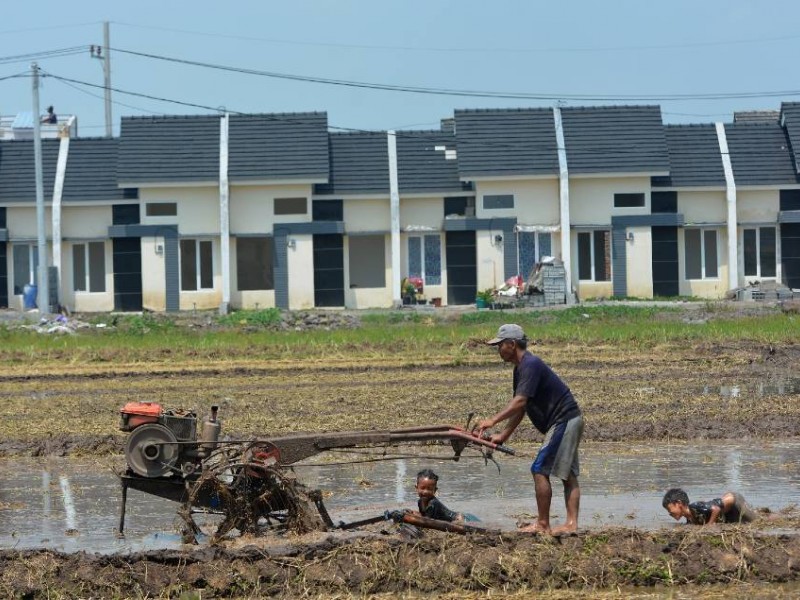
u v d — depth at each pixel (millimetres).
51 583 24266
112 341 75375
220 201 99000
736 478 33969
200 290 100125
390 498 32094
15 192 100938
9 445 40344
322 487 33750
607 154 100125
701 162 102750
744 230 102125
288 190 99750
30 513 30984
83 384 57312
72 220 100688
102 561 24891
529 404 26422
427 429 26938
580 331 74188
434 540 25391
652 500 31234
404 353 67938
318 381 57094
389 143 103688
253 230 99750
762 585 24266
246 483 26984
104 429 43344
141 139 101438
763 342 68438
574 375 57250
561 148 100438
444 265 101125
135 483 27188
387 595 23797
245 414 45656
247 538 26734
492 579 24297
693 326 76375
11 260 101312
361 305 100938
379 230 100812
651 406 46594
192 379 58969
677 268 101562
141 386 56250
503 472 35688
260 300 100500
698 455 37781
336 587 24141
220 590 24125
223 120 103000
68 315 96125
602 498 31578
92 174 101812
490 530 26453
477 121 101938
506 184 100125
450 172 102000
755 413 44625
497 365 62250
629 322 80688
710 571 24672
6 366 64938
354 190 100438
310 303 99500
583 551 25062
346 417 44375
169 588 24141
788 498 31203
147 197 99750
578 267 101312
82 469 37250
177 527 29031
